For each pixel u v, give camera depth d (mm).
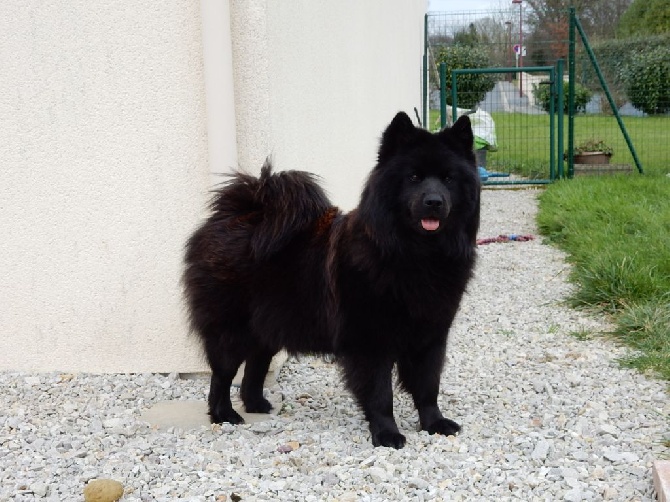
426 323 1896
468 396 2252
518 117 9875
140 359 2549
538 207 6000
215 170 2338
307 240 1995
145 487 1620
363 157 4117
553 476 1616
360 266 1851
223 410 2092
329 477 1620
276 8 2420
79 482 1654
